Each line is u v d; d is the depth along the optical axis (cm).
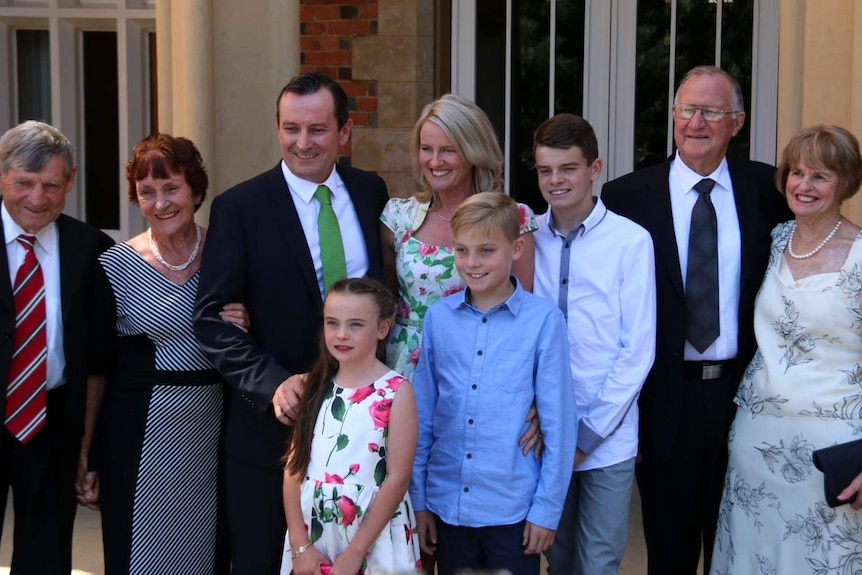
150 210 320
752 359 336
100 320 332
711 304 337
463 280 323
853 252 309
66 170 325
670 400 339
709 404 342
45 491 335
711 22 577
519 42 600
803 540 318
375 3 606
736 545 332
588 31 589
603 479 328
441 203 334
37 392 327
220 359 308
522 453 310
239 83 412
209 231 320
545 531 305
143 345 328
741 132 581
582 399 329
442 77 621
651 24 583
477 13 602
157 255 330
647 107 589
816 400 312
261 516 321
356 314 293
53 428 336
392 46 606
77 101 665
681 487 349
